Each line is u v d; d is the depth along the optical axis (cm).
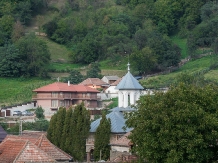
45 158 12031
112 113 16300
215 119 11875
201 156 11806
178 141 11719
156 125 11944
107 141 15225
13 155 12262
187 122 11931
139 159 12231
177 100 12094
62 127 15925
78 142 15688
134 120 12431
